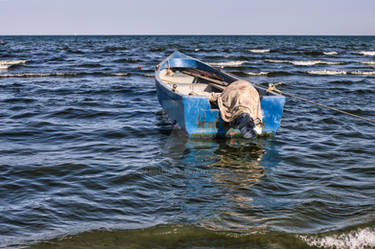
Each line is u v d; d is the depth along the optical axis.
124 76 18.62
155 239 3.65
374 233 3.75
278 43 76.38
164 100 8.66
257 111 6.48
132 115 9.54
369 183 5.14
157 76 9.67
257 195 4.70
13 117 9.05
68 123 8.59
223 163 5.95
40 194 4.70
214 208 4.33
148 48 48.38
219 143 6.99
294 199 4.58
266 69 23.08
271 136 7.34
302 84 16.06
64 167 5.65
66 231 3.79
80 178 5.24
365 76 19.55
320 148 6.82
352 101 11.74
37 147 6.73
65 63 25.34
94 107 10.48
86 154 6.35
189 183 5.11
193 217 4.10
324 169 5.72
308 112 10.09
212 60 29.16
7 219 4.03
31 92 12.95
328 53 40.50
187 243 3.58
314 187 4.98
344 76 19.48
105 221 4.01
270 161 6.07
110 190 4.84
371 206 4.36
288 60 30.53
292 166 5.85
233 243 3.58
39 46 54.41
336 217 4.09
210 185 5.04
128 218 4.09
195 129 6.91
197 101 6.66
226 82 10.02
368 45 67.50
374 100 11.95
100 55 34.22
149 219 4.06
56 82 15.86
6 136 7.39
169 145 6.92
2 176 5.25
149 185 5.02
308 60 30.92
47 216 4.12
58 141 7.14
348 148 6.83
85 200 4.54
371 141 7.33
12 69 21.02
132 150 6.61
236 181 5.20
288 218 4.06
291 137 7.55
